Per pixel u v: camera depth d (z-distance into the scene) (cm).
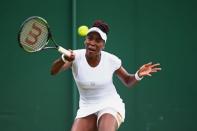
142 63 2319
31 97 2272
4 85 2258
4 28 2248
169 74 2341
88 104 1516
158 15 2328
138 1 2314
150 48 2323
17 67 2261
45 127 2281
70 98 2288
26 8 2258
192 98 2348
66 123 2289
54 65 1447
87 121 1525
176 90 2347
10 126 2264
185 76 2341
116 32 2295
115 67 1520
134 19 2311
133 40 2311
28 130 2273
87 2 2280
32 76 2272
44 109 2278
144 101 2325
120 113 1516
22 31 1412
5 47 2253
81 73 1488
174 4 2336
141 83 2323
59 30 2267
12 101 2264
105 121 1464
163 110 2339
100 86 1497
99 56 1497
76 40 2261
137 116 2322
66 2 2272
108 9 2291
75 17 2256
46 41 1430
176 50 2341
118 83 2300
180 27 2341
